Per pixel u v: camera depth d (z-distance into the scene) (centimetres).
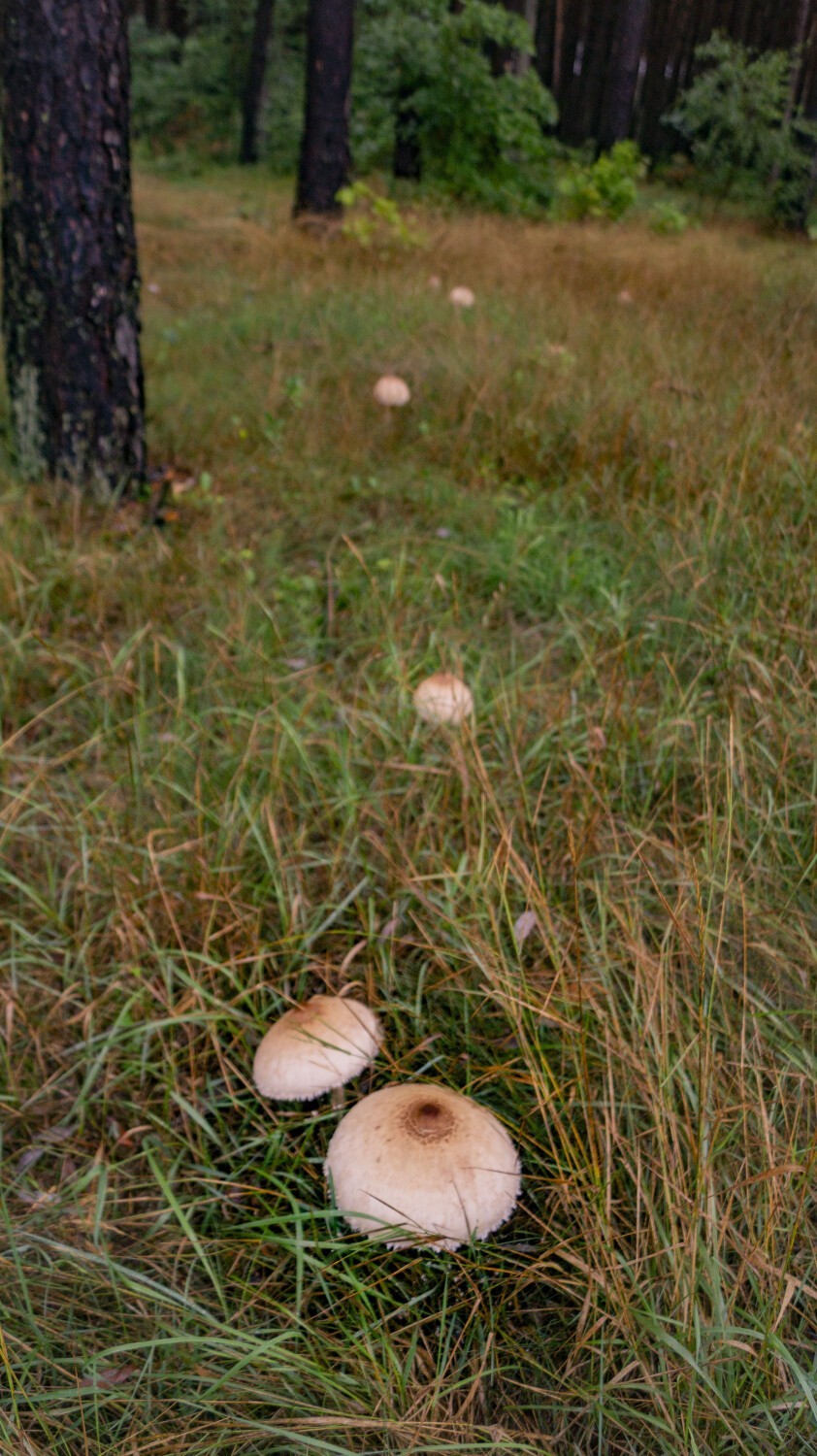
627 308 779
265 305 790
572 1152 192
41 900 265
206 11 2292
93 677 356
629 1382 161
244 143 2067
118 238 451
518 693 321
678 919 208
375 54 1272
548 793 302
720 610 356
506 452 526
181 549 438
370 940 254
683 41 2175
